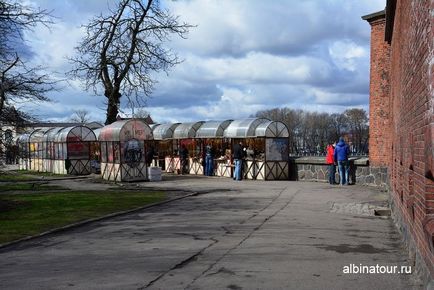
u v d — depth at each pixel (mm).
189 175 33156
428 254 5754
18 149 17516
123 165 28000
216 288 6879
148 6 35281
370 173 22359
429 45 5352
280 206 15750
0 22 16531
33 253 9664
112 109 36062
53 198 19516
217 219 13227
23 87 17250
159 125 38281
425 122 5730
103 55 35531
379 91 21406
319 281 7129
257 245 9711
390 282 7023
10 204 17484
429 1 5320
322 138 66562
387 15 13477
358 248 9383
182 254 9070
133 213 15133
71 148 37375
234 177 28344
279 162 27672
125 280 7402
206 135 32344
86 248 9992
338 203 16406
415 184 7102
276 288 6820
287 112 69562
